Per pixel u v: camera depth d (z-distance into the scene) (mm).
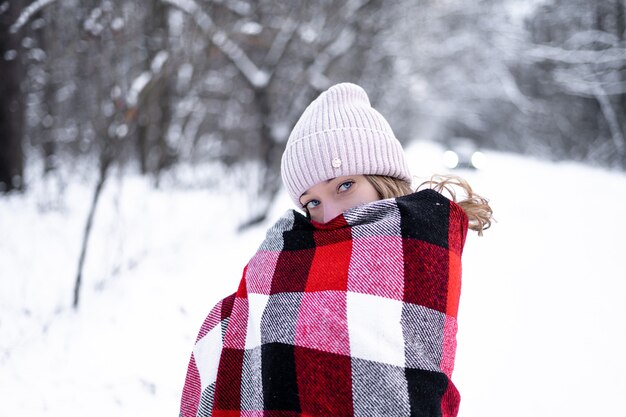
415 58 11742
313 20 6555
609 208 5863
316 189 1145
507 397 2135
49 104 6586
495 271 3666
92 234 4547
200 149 8711
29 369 2473
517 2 16688
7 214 5320
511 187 7305
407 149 13547
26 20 4609
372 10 7773
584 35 16641
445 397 912
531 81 19766
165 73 3891
